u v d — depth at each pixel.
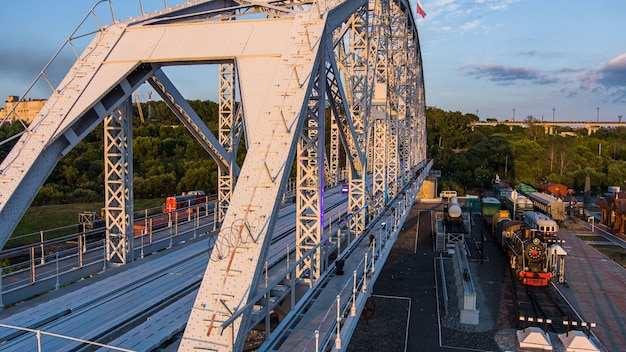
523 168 83.06
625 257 36.28
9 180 8.14
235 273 6.30
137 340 8.59
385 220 20.75
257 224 6.66
